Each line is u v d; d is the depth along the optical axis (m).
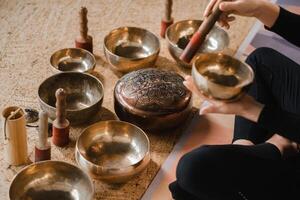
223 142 1.58
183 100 1.52
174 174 1.43
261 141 1.46
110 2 2.25
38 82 1.70
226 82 1.20
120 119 1.56
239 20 2.22
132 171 1.33
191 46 1.30
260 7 1.43
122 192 1.36
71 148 1.47
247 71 1.19
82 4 2.21
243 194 1.23
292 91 1.50
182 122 1.58
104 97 1.69
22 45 1.88
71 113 1.48
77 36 1.98
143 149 1.44
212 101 1.14
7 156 1.39
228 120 1.67
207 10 1.37
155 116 1.49
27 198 1.28
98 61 1.85
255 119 1.17
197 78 1.12
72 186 1.32
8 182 1.35
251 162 1.24
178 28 1.95
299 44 1.50
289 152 1.38
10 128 1.33
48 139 1.48
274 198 1.22
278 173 1.24
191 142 1.56
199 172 1.24
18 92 1.65
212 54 1.23
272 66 1.55
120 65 1.71
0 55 1.81
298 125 1.14
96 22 2.09
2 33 1.94
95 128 1.47
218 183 1.24
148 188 1.38
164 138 1.56
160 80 1.53
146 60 1.72
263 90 1.54
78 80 1.61
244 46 2.04
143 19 2.15
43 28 2.00
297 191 1.23
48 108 1.47
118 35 1.86
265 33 2.13
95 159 1.43
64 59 1.77
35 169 1.31
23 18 2.05
